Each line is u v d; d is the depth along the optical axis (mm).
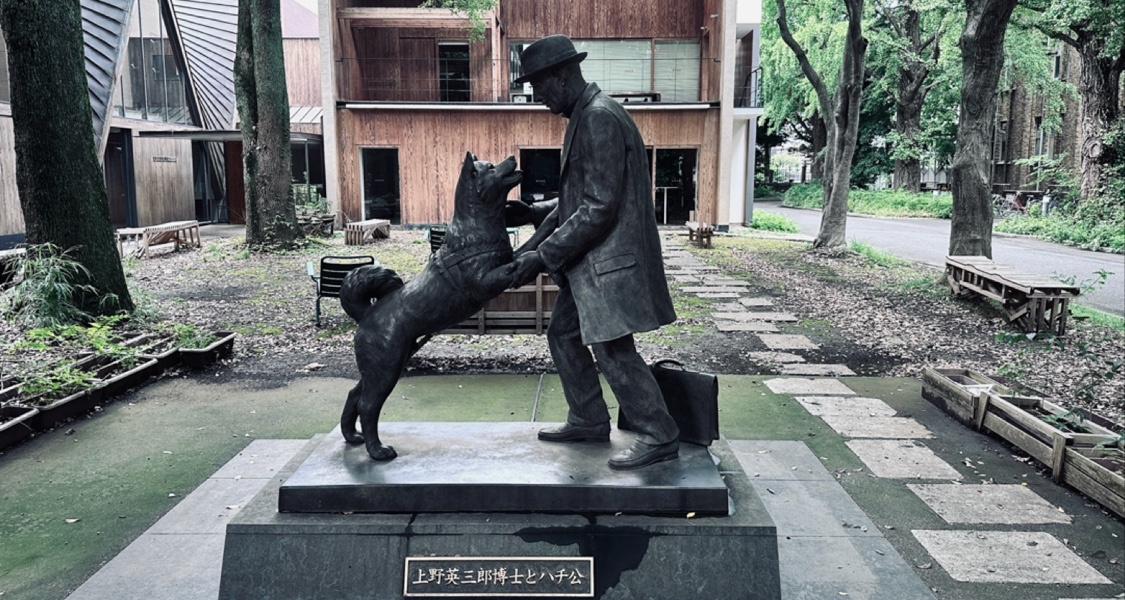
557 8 25828
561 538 3211
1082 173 25609
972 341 9430
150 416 6367
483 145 23766
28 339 7898
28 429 5809
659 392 3605
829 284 14258
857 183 49938
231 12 28422
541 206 3910
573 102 3486
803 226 30859
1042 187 36281
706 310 11602
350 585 3223
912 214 37281
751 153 27516
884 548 4027
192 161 26172
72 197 9336
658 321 3559
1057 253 20750
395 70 25547
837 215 19766
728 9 23188
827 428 6090
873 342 9383
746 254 19219
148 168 23047
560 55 3375
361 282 3590
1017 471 5188
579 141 3408
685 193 25031
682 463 3561
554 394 6988
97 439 5801
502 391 7086
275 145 17688
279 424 6156
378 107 23250
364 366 3562
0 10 8938
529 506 3314
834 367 8141
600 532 3211
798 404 6754
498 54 25172
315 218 21219
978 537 4211
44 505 4633
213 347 8133
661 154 24781
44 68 9023
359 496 3316
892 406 6715
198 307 11438
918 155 40188
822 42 25484
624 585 3211
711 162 24281
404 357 3584
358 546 3227
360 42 25250
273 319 10586
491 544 3209
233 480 4914
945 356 8656
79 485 4938
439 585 3203
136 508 4598
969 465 5293
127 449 5594
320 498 3322
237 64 17875
